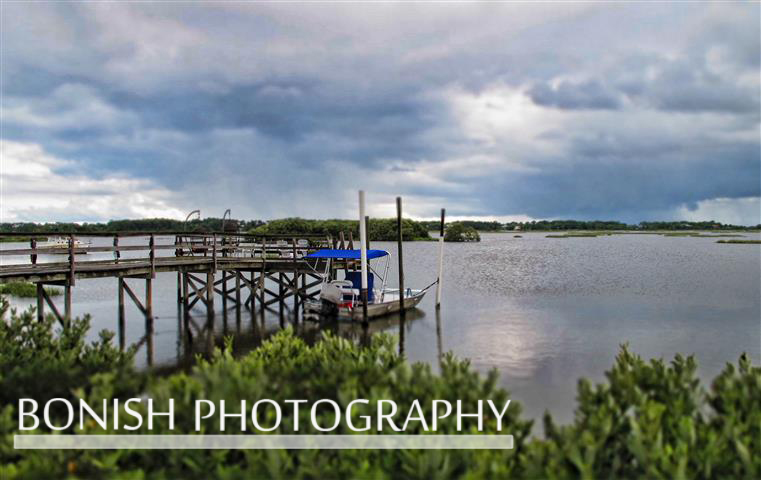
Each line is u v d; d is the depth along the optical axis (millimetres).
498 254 75375
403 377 9406
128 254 63500
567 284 38594
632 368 10305
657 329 22500
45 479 6691
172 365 16719
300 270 26875
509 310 27359
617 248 90625
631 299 31094
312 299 26078
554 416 12133
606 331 22125
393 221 112562
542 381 15055
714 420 8148
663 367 10156
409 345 19719
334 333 21797
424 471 6766
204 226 86375
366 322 22844
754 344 19797
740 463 7078
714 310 27234
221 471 6680
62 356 11984
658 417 7691
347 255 25141
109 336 13242
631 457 7680
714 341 20281
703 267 51750
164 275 45875
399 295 26031
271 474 6738
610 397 8266
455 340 20531
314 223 101562
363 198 22750
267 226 87188
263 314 25844
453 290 35438
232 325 23172
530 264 57375
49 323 14461
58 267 18672
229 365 9562
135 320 24031
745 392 8625
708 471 6758
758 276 43062
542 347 19312
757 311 26859
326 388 9172
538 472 6797
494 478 6562
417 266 54938
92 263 19750
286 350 11414
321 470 6957
